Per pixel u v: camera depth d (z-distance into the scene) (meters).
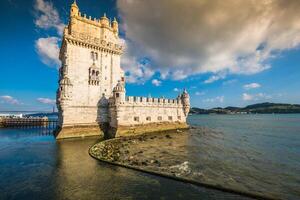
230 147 33.53
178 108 59.28
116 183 15.96
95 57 43.91
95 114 42.91
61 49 47.03
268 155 27.56
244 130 64.69
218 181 16.88
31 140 38.97
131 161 22.22
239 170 20.30
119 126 41.09
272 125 86.19
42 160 23.12
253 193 13.95
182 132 53.59
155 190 14.63
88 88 42.19
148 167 20.03
